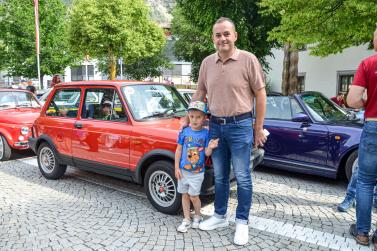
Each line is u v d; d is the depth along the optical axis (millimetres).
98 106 5488
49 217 4680
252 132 3857
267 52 20375
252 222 4473
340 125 5805
